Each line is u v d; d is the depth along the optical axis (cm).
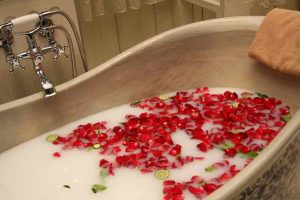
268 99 181
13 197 150
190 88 200
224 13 199
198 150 163
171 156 161
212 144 165
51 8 171
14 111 162
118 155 164
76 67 189
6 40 159
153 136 171
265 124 172
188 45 190
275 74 180
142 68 187
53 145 170
